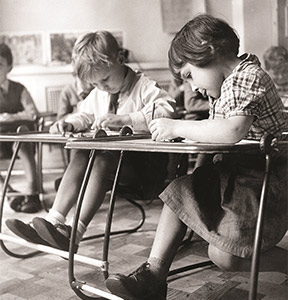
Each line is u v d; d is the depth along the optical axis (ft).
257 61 3.95
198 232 3.60
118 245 6.07
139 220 7.38
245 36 13.04
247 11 13.00
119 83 6.04
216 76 3.83
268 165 3.24
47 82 14.69
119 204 8.63
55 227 4.76
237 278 4.74
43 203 8.32
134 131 5.67
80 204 4.29
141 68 14.60
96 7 14.52
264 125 3.72
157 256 3.86
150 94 6.10
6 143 9.70
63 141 4.42
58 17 14.55
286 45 11.90
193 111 9.41
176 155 6.21
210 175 3.94
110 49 5.73
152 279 3.81
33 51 14.62
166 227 3.86
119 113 6.23
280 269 3.89
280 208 3.63
